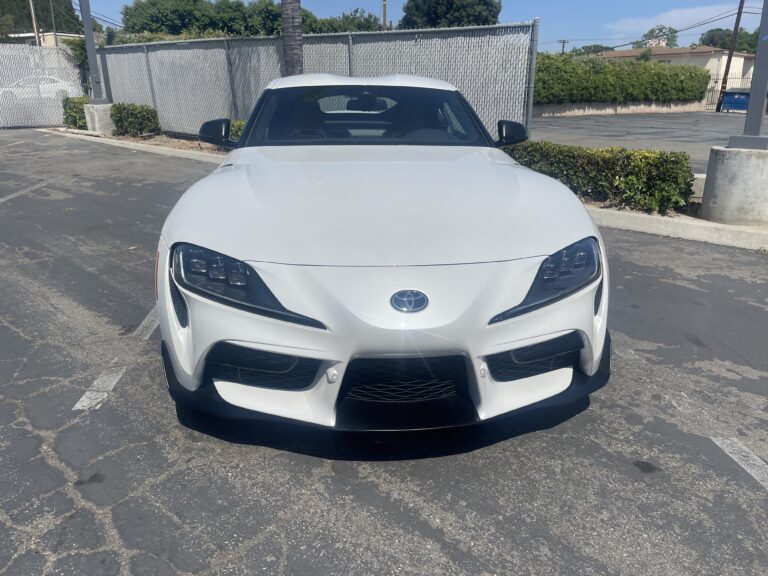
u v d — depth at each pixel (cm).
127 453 268
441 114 409
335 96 415
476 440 280
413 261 233
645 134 1809
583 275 251
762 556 215
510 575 206
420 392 239
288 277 231
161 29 4081
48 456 266
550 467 262
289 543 219
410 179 298
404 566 209
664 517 234
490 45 891
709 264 541
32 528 223
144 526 225
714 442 282
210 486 247
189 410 300
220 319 235
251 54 1209
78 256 565
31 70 1788
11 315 425
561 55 2877
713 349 378
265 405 244
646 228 646
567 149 725
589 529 227
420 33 956
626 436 286
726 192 611
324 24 4172
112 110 1491
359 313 223
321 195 274
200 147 1287
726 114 3341
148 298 458
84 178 977
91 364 352
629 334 398
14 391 321
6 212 745
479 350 231
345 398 238
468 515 234
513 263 239
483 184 293
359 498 242
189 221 259
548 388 256
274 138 387
